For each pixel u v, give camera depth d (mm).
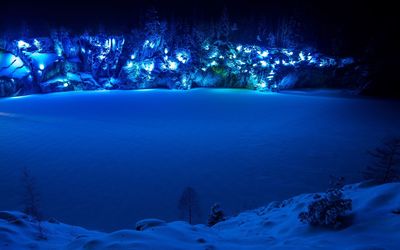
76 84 58562
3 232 6926
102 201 18219
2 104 46938
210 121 37562
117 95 54656
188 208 16516
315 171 22609
